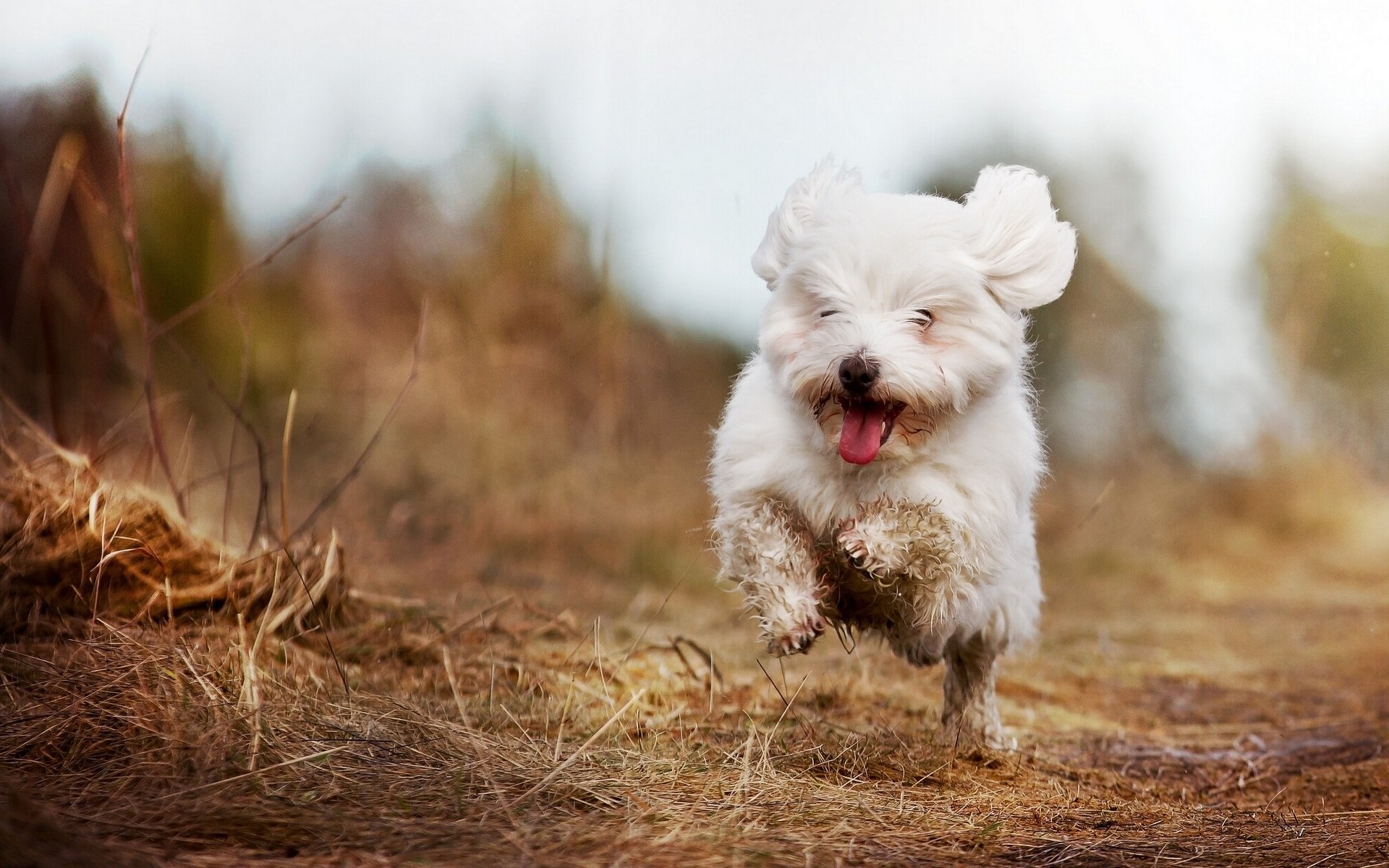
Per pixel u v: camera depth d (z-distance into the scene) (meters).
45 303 5.42
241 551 5.20
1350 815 3.80
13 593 4.25
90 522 4.55
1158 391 16.19
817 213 4.27
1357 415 16.47
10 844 2.44
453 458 9.51
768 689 5.23
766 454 4.13
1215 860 3.12
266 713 3.50
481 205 11.66
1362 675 7.06
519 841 2.87
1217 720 5.88
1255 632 8.57
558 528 8.75
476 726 4.05
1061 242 4.24
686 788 3.49
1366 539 13.44
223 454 9.16
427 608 5.63
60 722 3.34
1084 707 6.07
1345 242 17.56
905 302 4.01
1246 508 13.84
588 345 10.63
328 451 9.74
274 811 2.92
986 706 4.82
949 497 4.02
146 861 2.56
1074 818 3.59
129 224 5.14
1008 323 4.14
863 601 4.39
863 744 4.27
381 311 11.75
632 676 5.05
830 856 2.96
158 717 3.38
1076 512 13.12
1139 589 10.47
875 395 3.85
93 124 9.20
